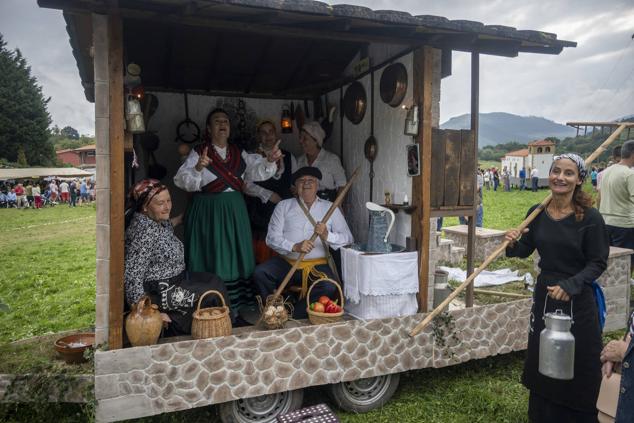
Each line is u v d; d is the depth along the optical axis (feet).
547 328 8.33
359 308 11.44
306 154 15.34
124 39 12.61
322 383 10.16
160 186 10.07
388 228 11.61
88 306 19.66
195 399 9.18
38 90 169.58
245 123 17.33
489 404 10.91
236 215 12.20
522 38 10.44
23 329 17.10
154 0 8.09
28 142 165.07
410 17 9.31
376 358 10.66
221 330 9.42
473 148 12.05
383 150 13.32
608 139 10.20
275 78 15.96
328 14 8.64
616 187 18.04
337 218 13.07
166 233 10.34
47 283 24.35
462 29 9.86
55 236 44.14
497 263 24.88
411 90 11.81
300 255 11.66
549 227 9.00
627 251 16.22
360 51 14.29
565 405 8.77
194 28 12.22
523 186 103.35
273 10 8.33
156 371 8.92
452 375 12.59
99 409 8.70
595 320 8.64
